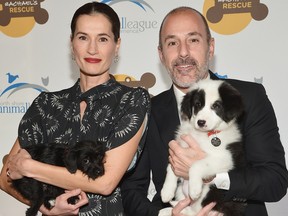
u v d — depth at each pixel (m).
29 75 3.40
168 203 2.32
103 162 1.87
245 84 2.31
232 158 2.17
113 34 2.07
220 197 2.11
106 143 1.93
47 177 1.83
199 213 2.06
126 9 3.24
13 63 3.40
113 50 2.10
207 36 2.38
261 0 3.06
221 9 3.12
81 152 1.84
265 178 2.00
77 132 2.01
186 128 2.34
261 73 3.10
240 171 2.05
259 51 3.09
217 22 3.13
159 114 2.41
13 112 3.42
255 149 2.12
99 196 1.96
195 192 2.07
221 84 2.29
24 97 3.41
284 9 3.04
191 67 2.35
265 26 3.07
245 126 2.20
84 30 2.03
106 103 2.02
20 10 3.37
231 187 2.01
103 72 2.11
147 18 3.23
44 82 3.38
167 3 3.19
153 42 3.24
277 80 3.07
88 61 2.05
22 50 3.39
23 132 2.10
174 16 2.37
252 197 2.03
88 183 1.83
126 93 2.04
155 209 2.23
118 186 2.14
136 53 3.27
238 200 2.14
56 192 1.95
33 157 1.94
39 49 3.37
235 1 3.10
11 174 1.93
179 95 2.46
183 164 2.14
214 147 2.20
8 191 2.10
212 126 2.19
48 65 3.37
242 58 3.12
